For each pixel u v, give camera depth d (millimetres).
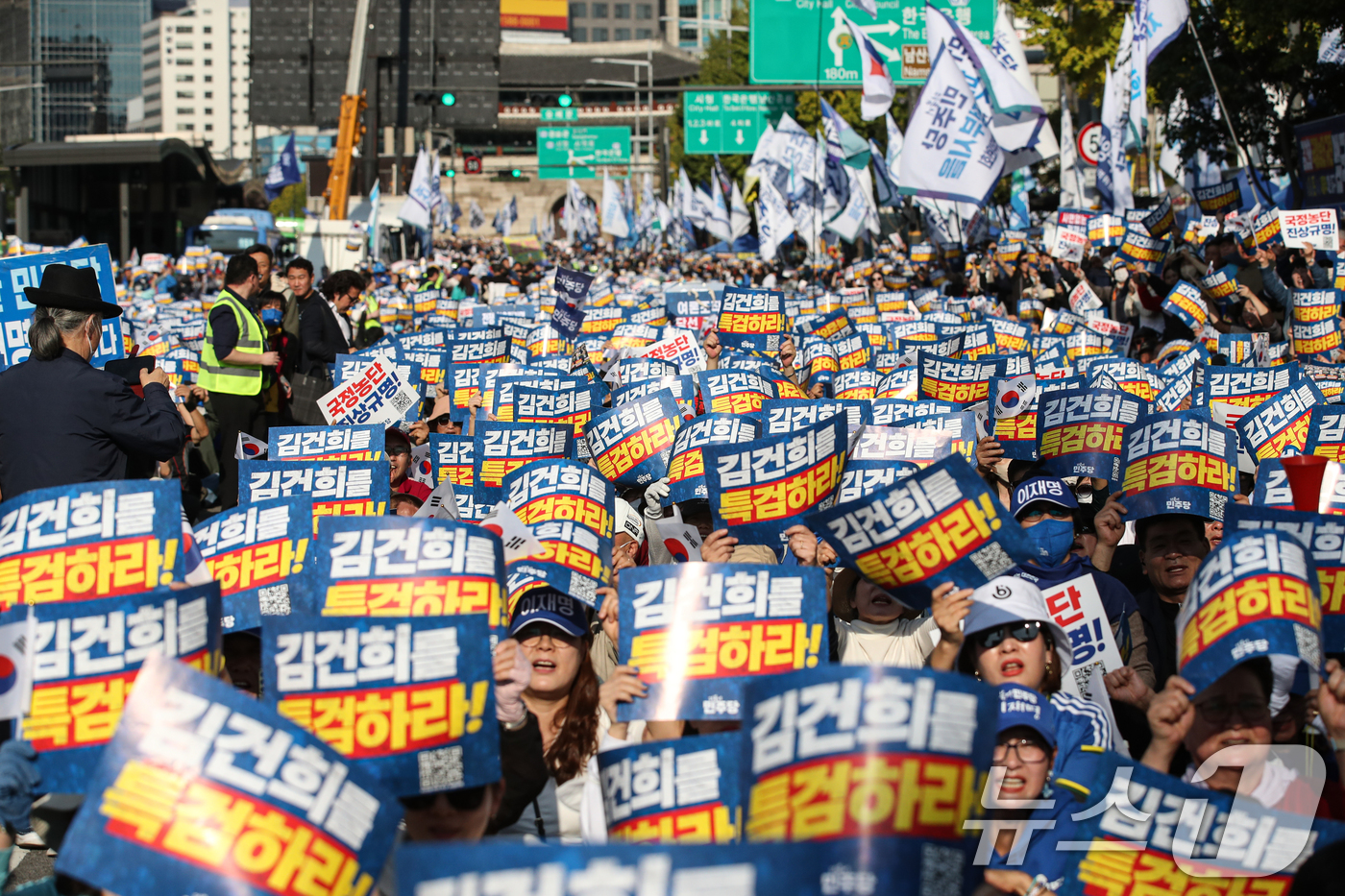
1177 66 26828
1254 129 27062
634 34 170750
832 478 5891
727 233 53031
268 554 4812
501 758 3959
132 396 6699
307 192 72750
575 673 4504
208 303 27000
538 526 5570
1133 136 21797
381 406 9383
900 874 2645
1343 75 25078
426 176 43875
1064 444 7809
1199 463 5918
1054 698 4234
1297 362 10391
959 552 4270
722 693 3973
